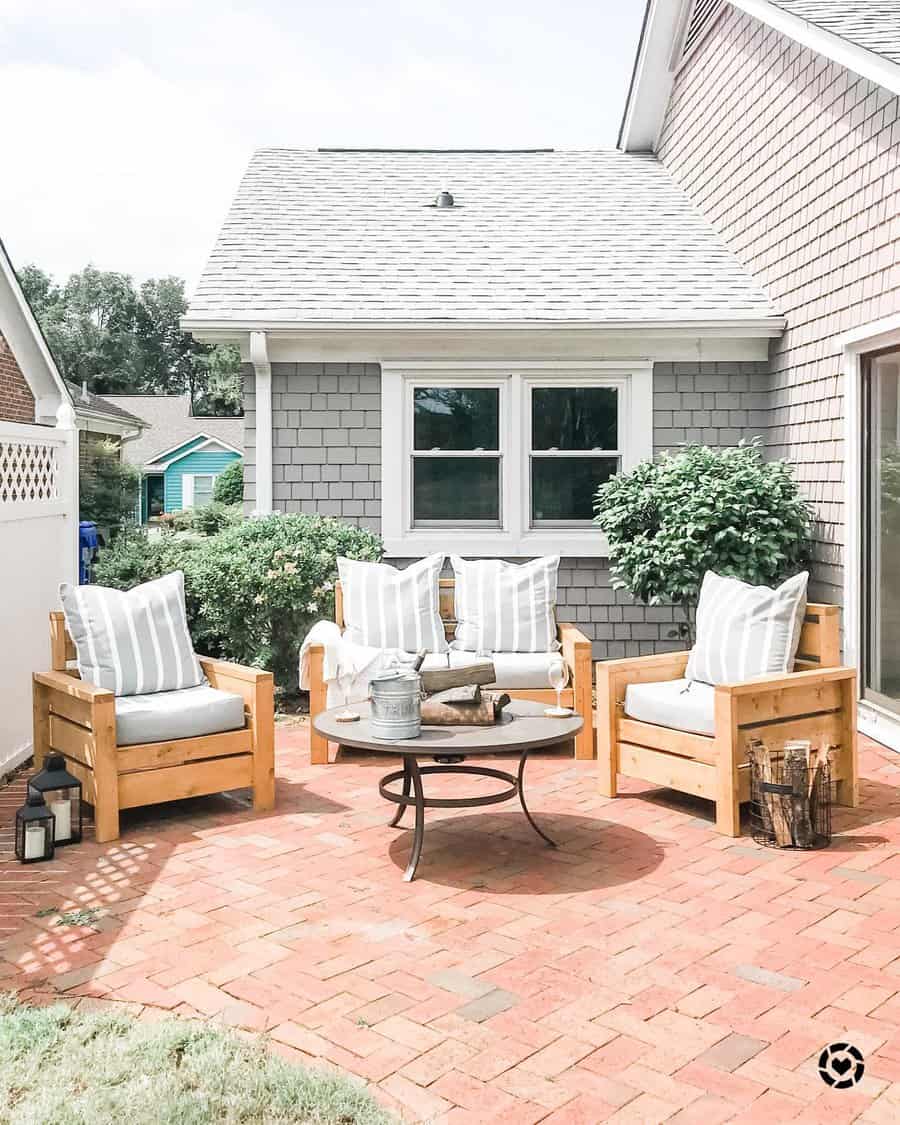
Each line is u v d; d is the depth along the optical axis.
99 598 5.89
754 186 9.52
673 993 3.52
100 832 5.18
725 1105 2.85
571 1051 3.14
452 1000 3.47
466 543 9.32
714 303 9.17
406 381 9.29
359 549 8.55
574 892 4.48
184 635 6.11
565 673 5.52
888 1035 3.24
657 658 6.21
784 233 8.82
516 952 3.86
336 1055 3.12
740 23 9.78
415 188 11.65
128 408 39.81
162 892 4.50
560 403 9.37
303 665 7.07
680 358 9.30
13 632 6.56
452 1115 2.80
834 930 4.06
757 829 5.21
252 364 9.29
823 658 5.75
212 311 8.95
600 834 5.30
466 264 9.95
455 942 3.95
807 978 3.64
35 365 15.10
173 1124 2.71
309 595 8.25
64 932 4.06
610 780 5.98
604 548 9.32
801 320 8.52
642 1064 3.06
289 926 4.11
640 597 8.58
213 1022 3.31
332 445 9.29
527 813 5.12
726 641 5.85
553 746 7.41
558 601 9.47
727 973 3.68
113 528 21.86
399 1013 3.38
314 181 11.70
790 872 4.73
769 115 9.10
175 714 5.45
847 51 7.04
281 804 5.87
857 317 7.45
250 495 9.36
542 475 9.40
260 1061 3.03
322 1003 3.45
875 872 4.72
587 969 3.71
